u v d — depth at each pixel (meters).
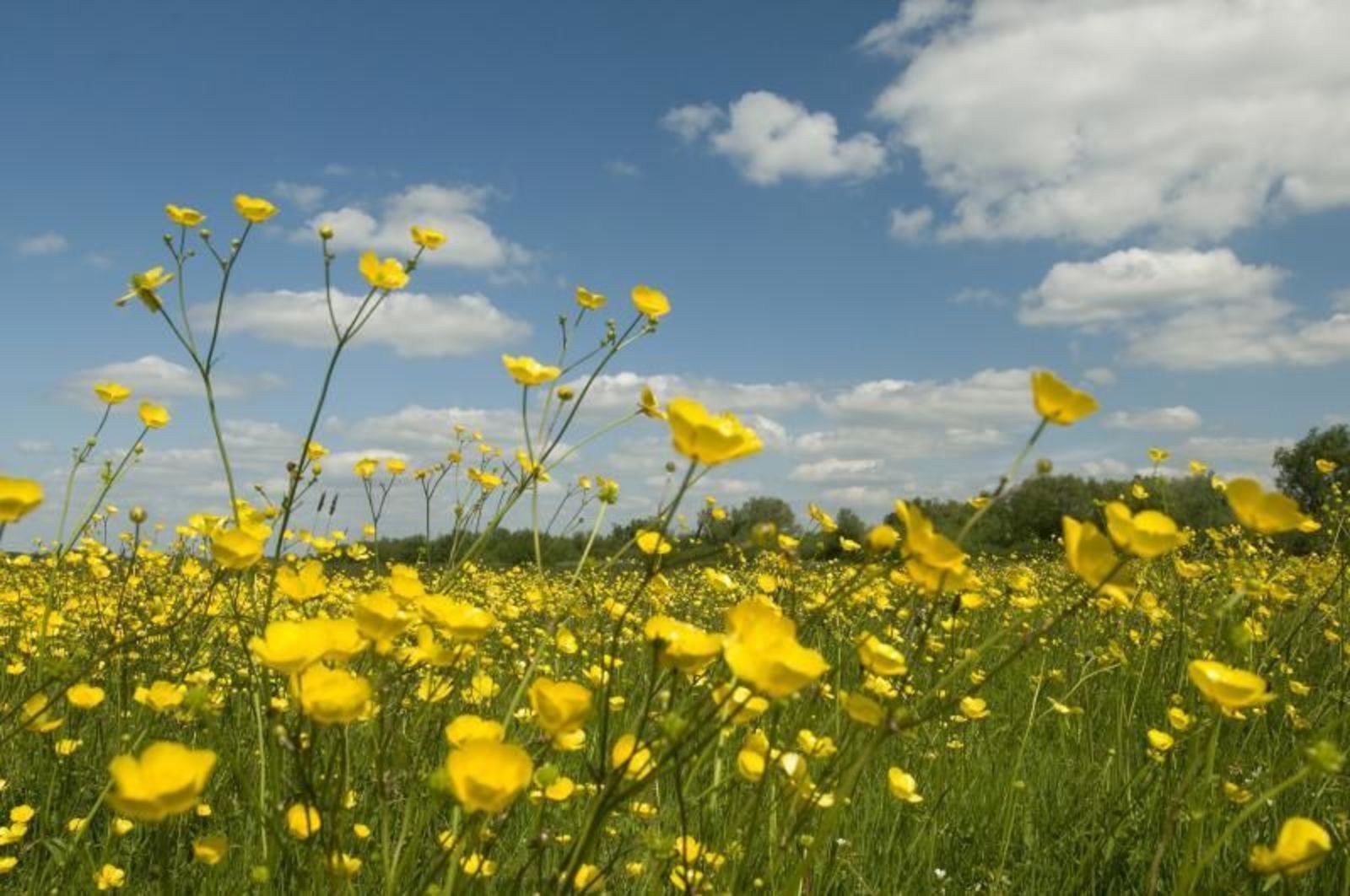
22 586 1.03
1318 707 0.69
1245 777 0.59
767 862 0.39
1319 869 0.46
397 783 0.38
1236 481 0.29
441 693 0.39
